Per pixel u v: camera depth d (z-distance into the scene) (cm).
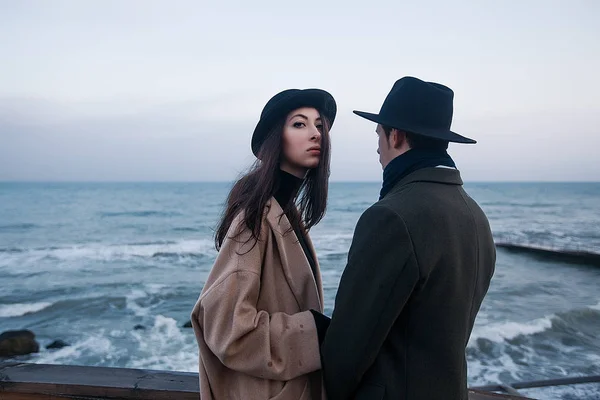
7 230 3506
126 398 184
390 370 117
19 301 1310
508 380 717
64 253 2327
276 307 137
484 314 1127
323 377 128
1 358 841
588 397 591
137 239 2964
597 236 2931
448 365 114
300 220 161
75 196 8256
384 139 138
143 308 1226
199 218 4378
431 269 112
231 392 137
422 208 116
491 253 134
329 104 155
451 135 127
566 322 1030
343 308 116
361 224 121
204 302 127
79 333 998
